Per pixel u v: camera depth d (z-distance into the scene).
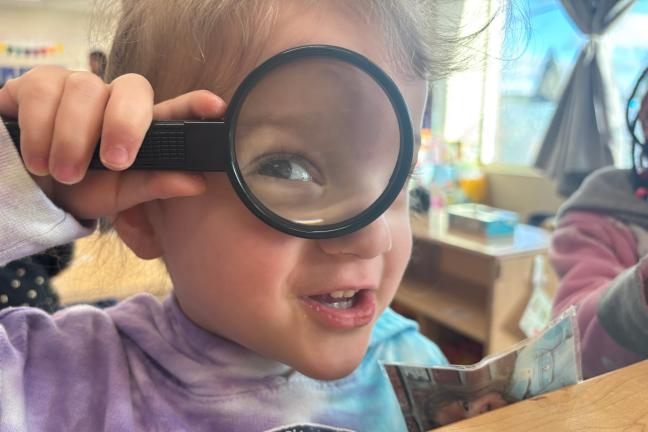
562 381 0.49
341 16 0.52
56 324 0.65
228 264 0.51
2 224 0.48
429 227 2.44
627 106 1.22
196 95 0.46
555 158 2.58
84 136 0.44
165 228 0.56
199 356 0.65
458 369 0.49
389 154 0.48
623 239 1.16
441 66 0.62
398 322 0.91
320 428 0.67
